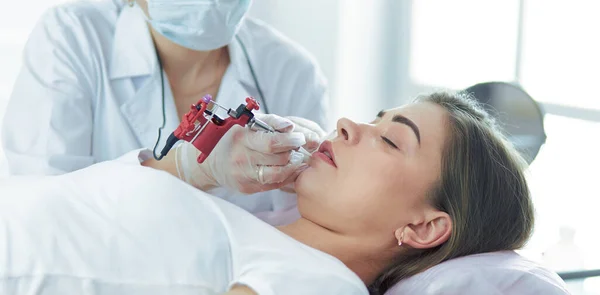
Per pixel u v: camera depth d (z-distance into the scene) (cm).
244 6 175
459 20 398
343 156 148
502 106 188
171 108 187
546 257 188
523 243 153
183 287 126
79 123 175
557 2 373
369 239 148
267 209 197
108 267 125
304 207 151
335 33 375
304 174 150
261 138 137
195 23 170
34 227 127
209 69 194
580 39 367
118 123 184
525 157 188
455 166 145
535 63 384
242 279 123
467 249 146
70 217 131
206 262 131
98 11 190
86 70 180
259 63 200
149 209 134
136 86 187
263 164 142
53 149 170
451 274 133
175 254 129
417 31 394
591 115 342
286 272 123
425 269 146
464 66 402
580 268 182
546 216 279
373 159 145
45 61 175
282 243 133
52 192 136
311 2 366
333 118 384
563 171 333
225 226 137
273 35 207
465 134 147
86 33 182
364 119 393
